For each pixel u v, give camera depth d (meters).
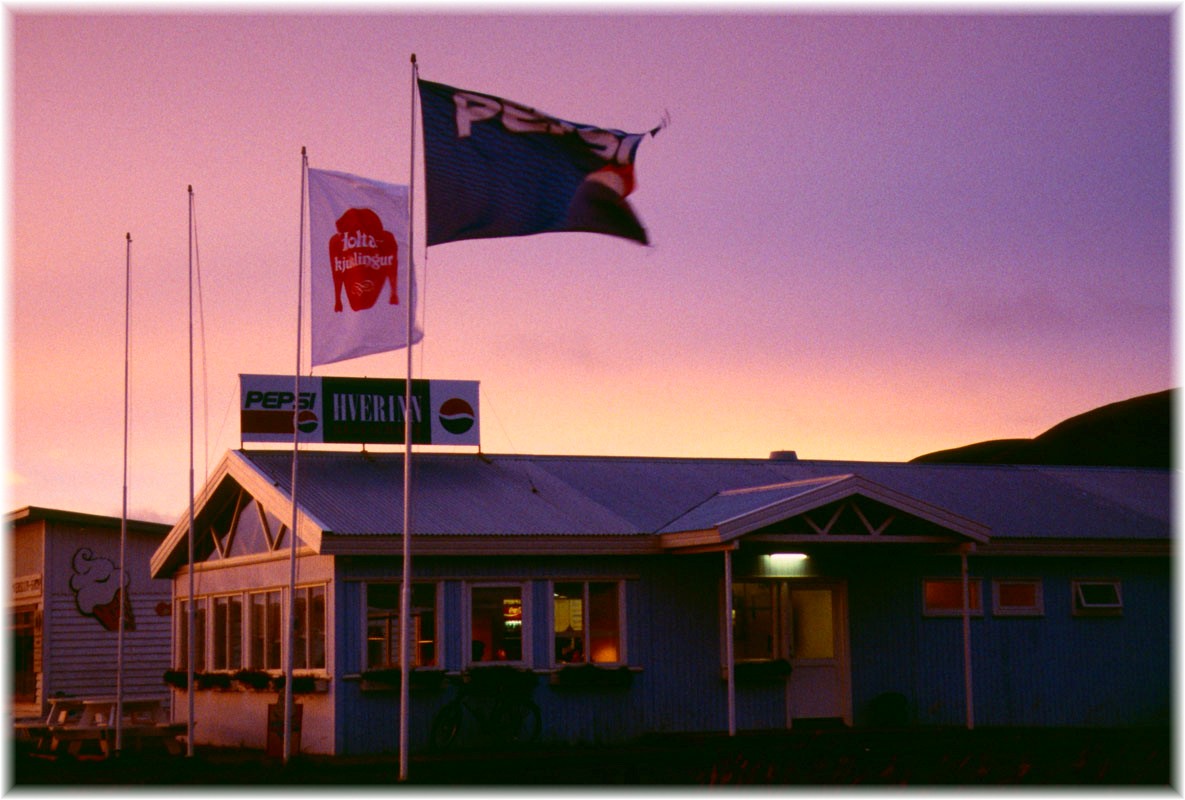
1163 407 87.88
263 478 23.03
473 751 21.14
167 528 34.12
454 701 21.25
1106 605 26.16
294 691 21.72
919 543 22.94
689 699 22.89
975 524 22.97
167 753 23.03
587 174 18.66
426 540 21.11
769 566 23.83
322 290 19.67
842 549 23.56
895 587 24.70
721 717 23.09
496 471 25.33
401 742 18.02
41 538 32.62
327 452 25.09
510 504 23.41
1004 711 25.05
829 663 24.14
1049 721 25.36
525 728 21.66
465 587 21.72
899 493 22.41
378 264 19.55
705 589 23.34
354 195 19.75
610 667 22.45
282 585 22.98
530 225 18.45
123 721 24.36
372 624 21.16
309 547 21.56
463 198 18.41
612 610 22.73
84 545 32.94
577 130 18.75
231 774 19.11
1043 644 25.62
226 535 25.88
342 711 20.70
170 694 29.25
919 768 19.16
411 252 18.38
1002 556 25.52
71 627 32.41
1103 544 26.03
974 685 24.94
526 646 21.97
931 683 24.64
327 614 21.14
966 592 23.47
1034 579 25.81
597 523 23.06
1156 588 26.73
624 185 18.70
